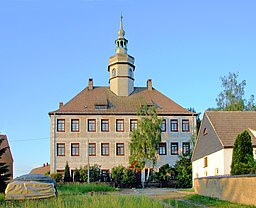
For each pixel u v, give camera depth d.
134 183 61.75
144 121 64.88
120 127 68.88
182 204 28.11
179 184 59.44
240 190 26.31
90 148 68.00
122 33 73.56
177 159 68.06
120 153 68.25
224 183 29.34
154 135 64.44
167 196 36.22
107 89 73.31
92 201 22.50
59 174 62.28
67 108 68.88
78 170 64.38
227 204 26.30
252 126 42.28
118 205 20.89
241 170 30.56
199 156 48.16
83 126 68.25
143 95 72.69
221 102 70.81
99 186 48.88
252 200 24.42
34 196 30.48
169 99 72.38
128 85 72.50
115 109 69.31
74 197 27.91
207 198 31.12
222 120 43.12
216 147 41.28
